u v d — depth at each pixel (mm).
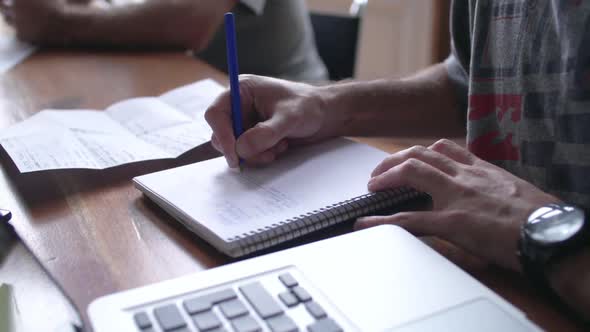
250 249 480
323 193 562
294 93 712
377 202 550
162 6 1406
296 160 654
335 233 529
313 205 536
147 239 522
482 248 478
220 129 635
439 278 414
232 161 626
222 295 387
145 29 1407
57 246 510
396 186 553
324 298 388
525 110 658
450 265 430
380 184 558
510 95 680
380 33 2371
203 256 494
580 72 576
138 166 690
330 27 1693
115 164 636
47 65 1260
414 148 586
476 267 481
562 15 591
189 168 635
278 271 419
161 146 710
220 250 487
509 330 360
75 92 1047
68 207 586
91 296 436
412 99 834
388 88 829
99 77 1159
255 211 527
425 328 361
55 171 675
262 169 630
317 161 650
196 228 514
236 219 512
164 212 575
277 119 655
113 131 763
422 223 505
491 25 709
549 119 631
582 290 404
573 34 579
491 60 713
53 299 428
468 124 738
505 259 464
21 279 455
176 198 558
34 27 1396
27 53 1357
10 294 421
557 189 630
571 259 420
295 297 387
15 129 735
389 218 518
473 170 552
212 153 727
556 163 626
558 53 613
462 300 389
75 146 685
